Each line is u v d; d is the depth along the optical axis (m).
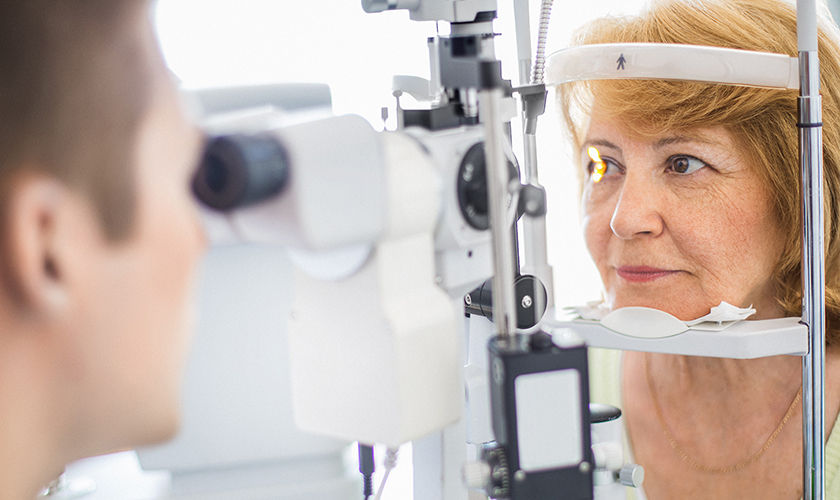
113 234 0.37
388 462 0.60
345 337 0.56
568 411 0.53
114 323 0.38
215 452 0.61
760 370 1.14
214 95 0.59
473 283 0.63
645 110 1.03
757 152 1.01
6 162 0.34
